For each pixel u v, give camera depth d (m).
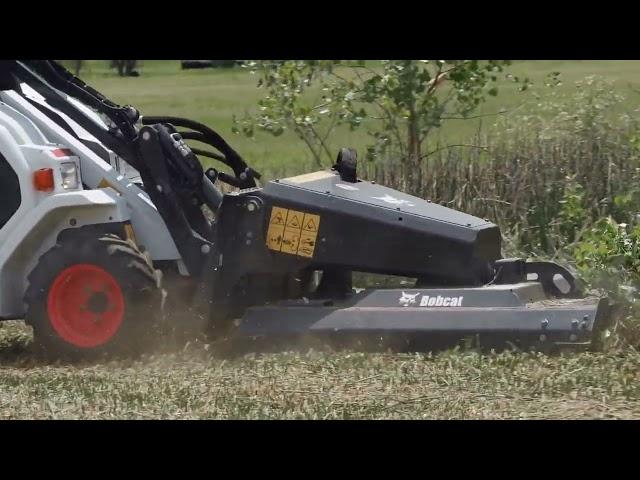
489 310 11.69
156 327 12.52
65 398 10.62
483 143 18.58
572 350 11.42
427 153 18.56
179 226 13.00
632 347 11.93
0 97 13.28
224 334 12.95
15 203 12.65
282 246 12.57
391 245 12.37
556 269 12.55
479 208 17.45
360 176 18.36
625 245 13.48
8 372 12.06
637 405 9.99
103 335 12.45
